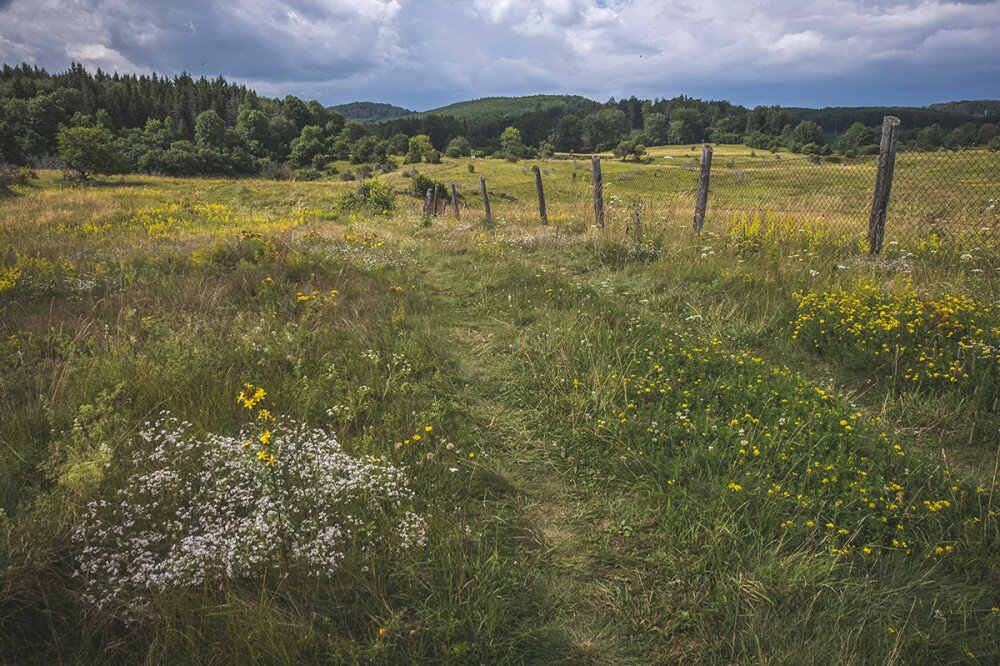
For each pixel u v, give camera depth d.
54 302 6.80
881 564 2.69
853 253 7.81
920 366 4.48
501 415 4.40
